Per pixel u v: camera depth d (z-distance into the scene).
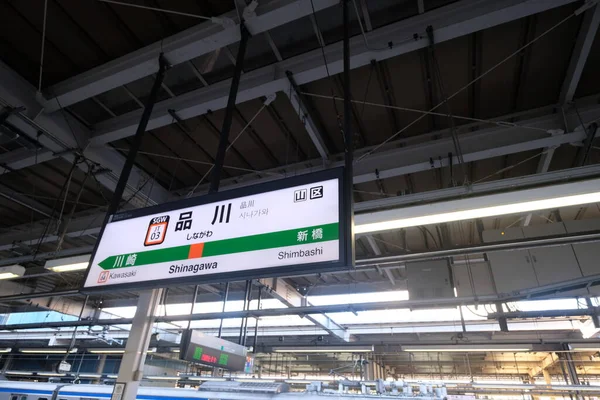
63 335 15.62
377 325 12.12
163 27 4.05
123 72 4.10
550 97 4.48
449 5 3.51
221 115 5.09
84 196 6.95
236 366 7.65
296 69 4.10
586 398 13.89
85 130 5.17
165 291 7.36
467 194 2.78
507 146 4.55
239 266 2.11
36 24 4.07
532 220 6.74
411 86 4.51
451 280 5.95
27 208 7.45
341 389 6.32
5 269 5.48
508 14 3.26
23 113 4.39
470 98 4.61
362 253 8.38
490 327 11.02
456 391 12.57
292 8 3.28
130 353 6.22
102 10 3.91
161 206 2.62
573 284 4.52
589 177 2.51
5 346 17.86
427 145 5.02
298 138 5.46
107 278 2.49
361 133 5.25
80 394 9.22
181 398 7.52
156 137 5.53
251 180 6.24
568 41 3.85
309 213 2.10
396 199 3.14
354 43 3.87
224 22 3.45
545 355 14.15
